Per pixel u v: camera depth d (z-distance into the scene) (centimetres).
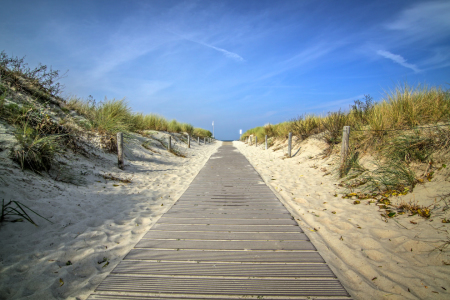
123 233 307
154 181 603
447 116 470
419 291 199
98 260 246
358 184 494
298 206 415
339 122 795
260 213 378
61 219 320
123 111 913
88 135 710
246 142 2433
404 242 270
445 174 366
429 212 314
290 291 200
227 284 208
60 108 740
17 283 202
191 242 281
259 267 232
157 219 358
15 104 533
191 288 203
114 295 195
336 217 357
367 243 279
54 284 204
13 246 247
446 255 237
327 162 720
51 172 454
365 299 193
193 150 1522
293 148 1045
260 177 656
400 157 448
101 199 428
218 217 361
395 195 391
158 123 1614
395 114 557
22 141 414
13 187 336
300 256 252
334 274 222
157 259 245
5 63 643
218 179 634
